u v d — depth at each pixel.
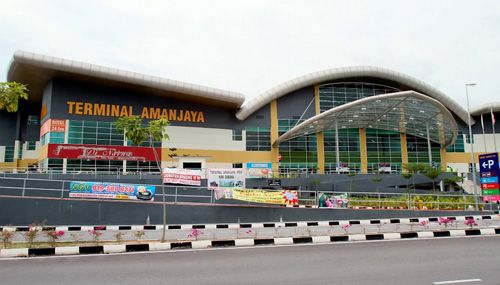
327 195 23.75
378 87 56.84
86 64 39.22
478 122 59.97
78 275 8.33
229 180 24.58
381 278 7.65
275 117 51.81
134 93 44.44
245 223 20.28
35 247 11.59
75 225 18.92
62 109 40.62
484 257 9.85
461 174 48.94
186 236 14.95
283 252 11.21
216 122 48.97
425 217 22.64
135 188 20.25
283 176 42.84
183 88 43.91
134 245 11.90
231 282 7.53
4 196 18.36
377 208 23.47
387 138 56.66
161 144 44.94
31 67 38.03
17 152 50.59
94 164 40.81
